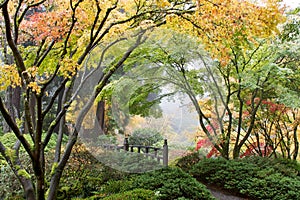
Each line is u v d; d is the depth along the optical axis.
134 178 5.25
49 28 2.89
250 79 6.73
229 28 3.09
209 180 6.21
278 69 6.50
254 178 5.87
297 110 8.60
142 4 3.25
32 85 2.61
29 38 3.52
